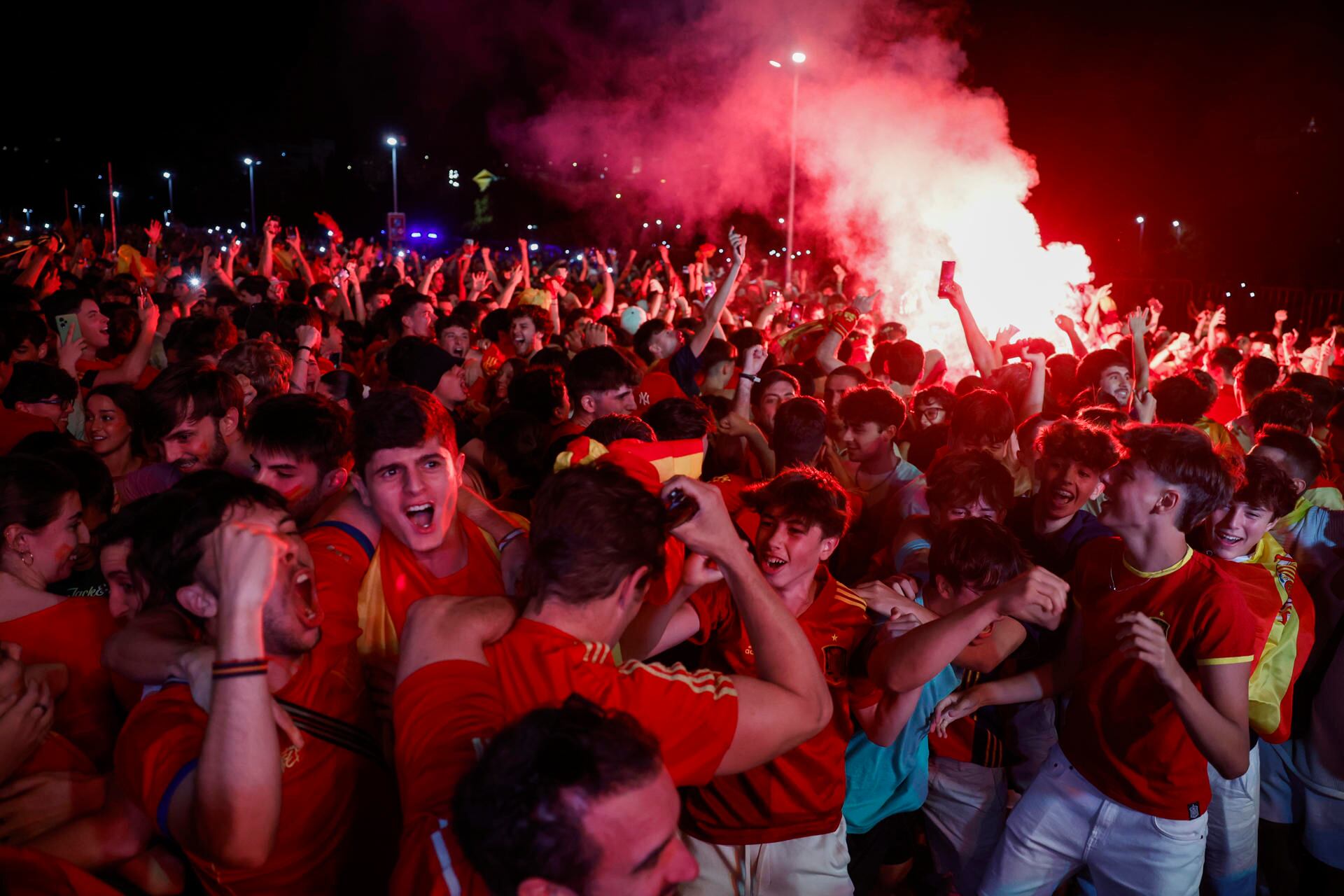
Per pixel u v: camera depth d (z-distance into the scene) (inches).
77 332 217.6
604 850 49.5
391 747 93.5
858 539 180.9
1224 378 347.3
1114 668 112.0
